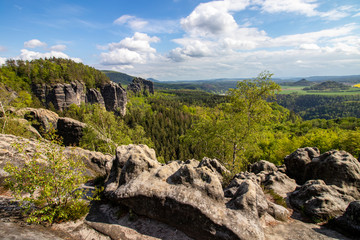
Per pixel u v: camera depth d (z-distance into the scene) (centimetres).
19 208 1085
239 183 1459
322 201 1188
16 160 1634
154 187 1052
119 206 1137
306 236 984
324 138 5225
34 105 10869
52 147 1066
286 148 5822
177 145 11662
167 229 991
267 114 2512
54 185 1012
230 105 2756
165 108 19775
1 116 3747
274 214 1167
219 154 2998
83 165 1173
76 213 1036
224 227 884
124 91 17412
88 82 15838
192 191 1018
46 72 13688
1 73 11938
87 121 4047
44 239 818
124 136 4462
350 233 982
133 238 931
